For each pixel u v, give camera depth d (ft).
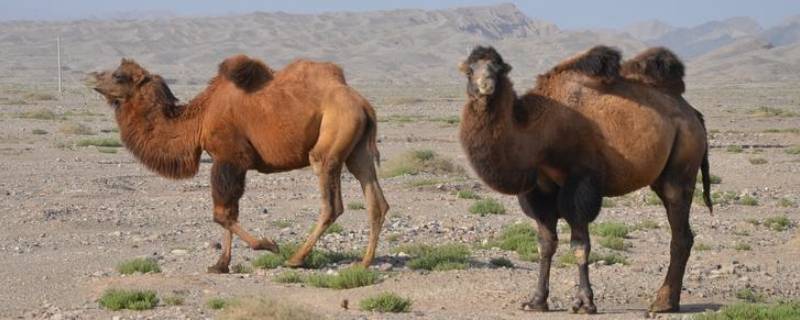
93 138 159.74
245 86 51.52
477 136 39.73
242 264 55.67
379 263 55.06
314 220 76.95
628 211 85.46
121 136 53.93
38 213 75.25
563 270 54.34
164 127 53.16
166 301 44.50
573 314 42.57
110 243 64.39
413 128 194.29
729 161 133.49
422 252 59.31
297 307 39.19
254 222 75.00
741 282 53.01
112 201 85.81
